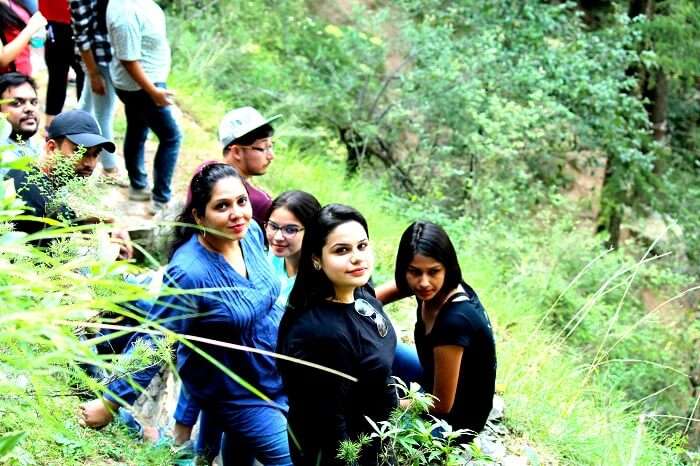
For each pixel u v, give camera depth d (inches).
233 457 149.9
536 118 381.1
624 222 499.8
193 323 134.3
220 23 467.8
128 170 242.4
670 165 543.2
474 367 145.9
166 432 154.3
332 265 119.0
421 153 428.5
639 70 529.7
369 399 124.8
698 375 330.6
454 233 344.5
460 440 149.9
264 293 141.9
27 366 66.9
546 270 329.7
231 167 135.9
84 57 228.7
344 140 446.3
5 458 89.1
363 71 443.2
